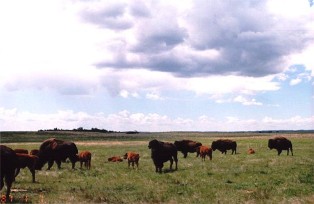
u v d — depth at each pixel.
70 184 19.08
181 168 26.66
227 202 14.76
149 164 30.11
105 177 21.89
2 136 125.94
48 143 27.62
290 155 37.19
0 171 14.36
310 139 78.25
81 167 27.80
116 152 47.34
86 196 15.81
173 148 26.00
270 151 44.53
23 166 19.94
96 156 40.34
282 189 17.31
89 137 136.88
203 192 16.83
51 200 14.69
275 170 23.77
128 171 25.03
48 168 27.73
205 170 24.36
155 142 24.88
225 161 30.53
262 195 15.91
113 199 15.30
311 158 32.28
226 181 19.86
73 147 28.06
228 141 42.56
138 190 17.34
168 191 17.12
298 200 14.73
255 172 23.00
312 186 18.16
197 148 37.78
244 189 17.81
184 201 15.03
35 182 19.97
